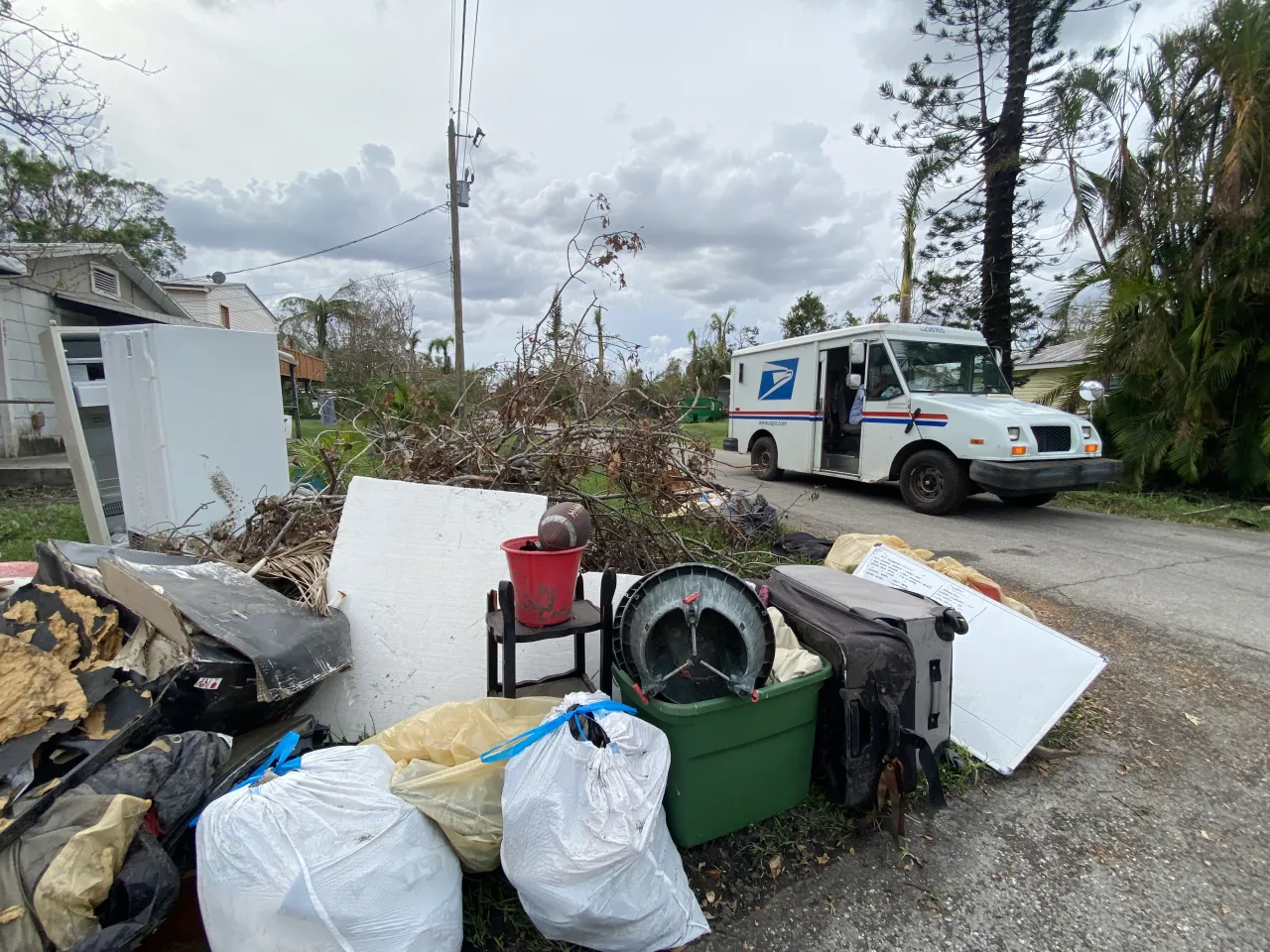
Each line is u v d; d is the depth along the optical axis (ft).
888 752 7.06
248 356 15.08
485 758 5.85
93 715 5.99
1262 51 25.71
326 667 7.60
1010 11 36.86
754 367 34.83
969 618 10.03
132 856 5.04
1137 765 8.59
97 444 16.15
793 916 6.17
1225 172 26.43
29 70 18.84
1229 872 6.74
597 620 7.63
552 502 13.15
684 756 6.45
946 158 39.19
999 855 6.99
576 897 5.20
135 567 7.55
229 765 6.40
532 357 15.58
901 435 25.82
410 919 4.99
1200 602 14.67
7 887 4.60
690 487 15.10
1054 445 23.41
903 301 42.63
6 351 34.19
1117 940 5.92
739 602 6.75
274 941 4.66
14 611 6.92
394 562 9.16
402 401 22.75
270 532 11.91
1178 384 28.66
